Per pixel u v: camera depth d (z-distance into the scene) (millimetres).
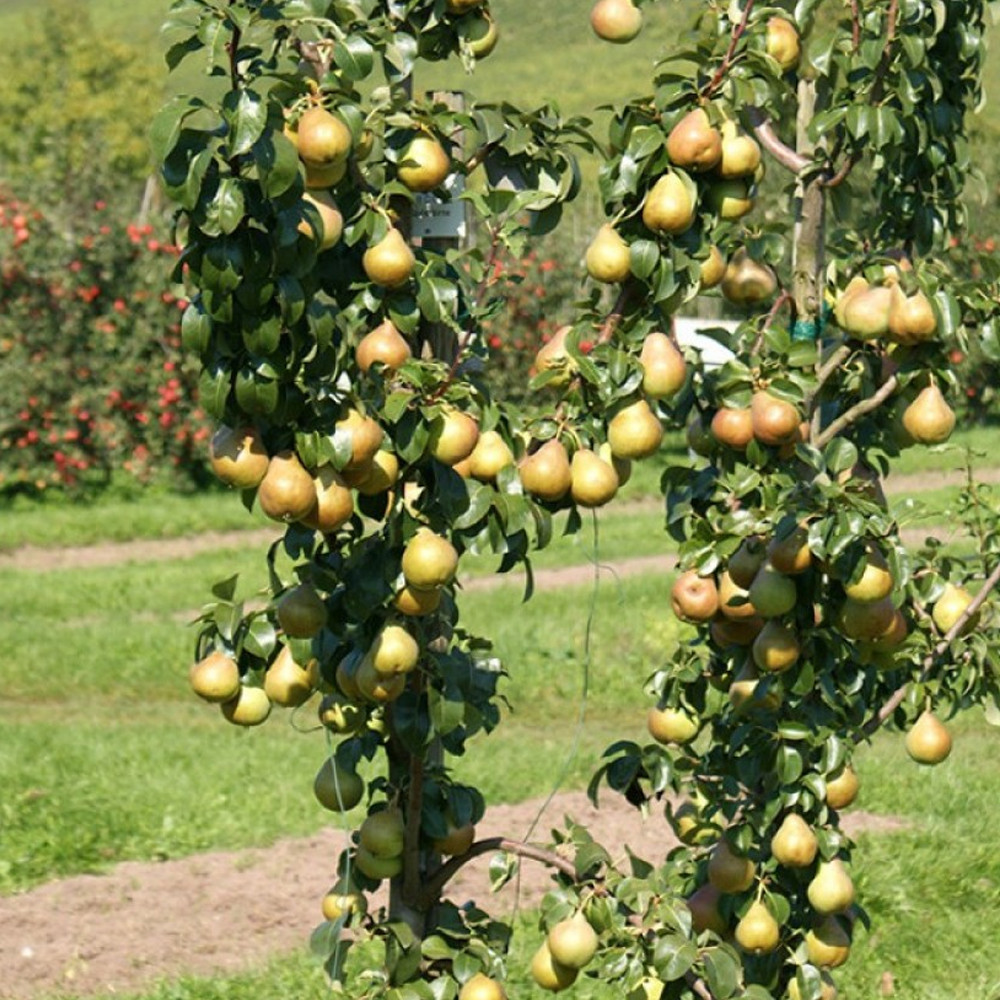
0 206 28141
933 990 8078
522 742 13219
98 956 8602
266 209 4152
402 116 4648
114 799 11109
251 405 4301
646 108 5039
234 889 9586
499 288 31000
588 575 20297
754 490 5527
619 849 10328
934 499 25000
